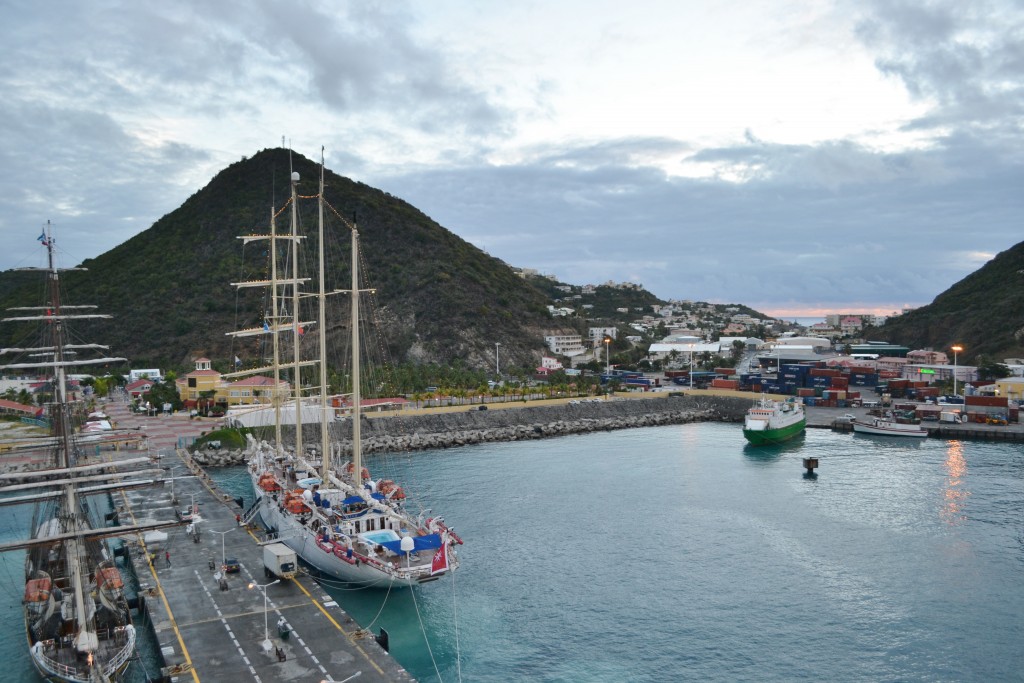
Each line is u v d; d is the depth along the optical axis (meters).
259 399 186.50
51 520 73.50
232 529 91.00
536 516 109.75
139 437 108.44
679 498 120.69
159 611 65.88
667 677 63.81
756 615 76.06
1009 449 167.50
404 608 77.06
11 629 70.19
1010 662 66.56
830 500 119.75
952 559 91.94
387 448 164.38
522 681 62.78
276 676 54.38
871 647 69.38
